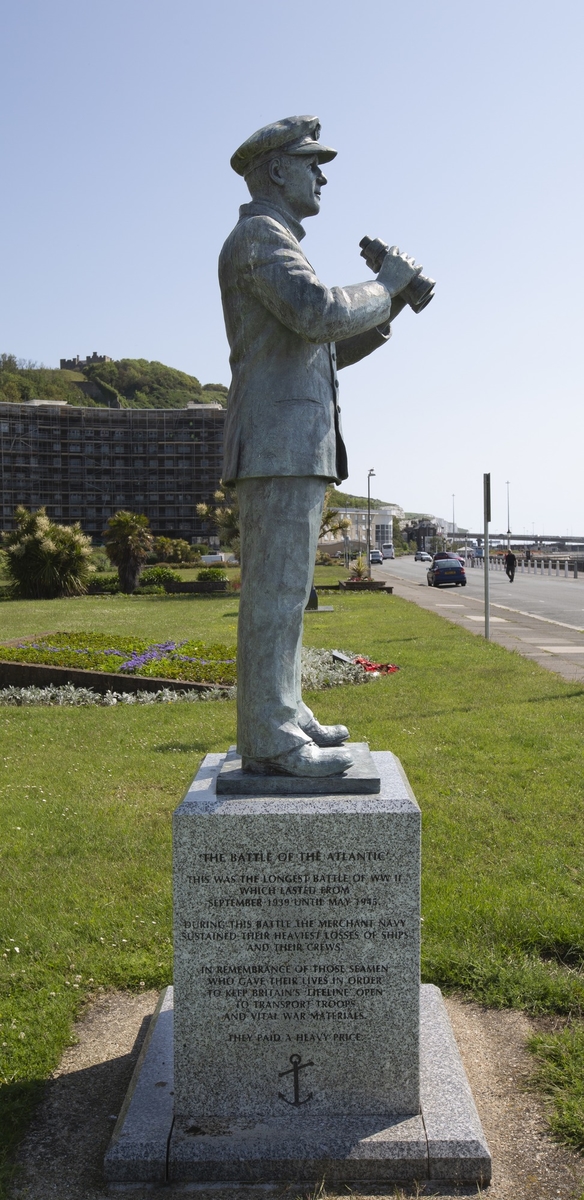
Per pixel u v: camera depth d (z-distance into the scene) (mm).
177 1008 2996
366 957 2967
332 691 11945
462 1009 3869
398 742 8492
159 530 101188
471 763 7660
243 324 3117
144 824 6262
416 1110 3000
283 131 3158
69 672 12844
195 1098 3010
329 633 19969
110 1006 4008
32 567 38219
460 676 12875
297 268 2953
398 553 142875
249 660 3125
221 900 2963
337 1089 3008
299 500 3105
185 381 156000
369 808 2922
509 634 19281
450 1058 3299
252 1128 2939
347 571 64562
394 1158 2824
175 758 8258
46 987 4086
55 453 97562
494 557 76688
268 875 2945
